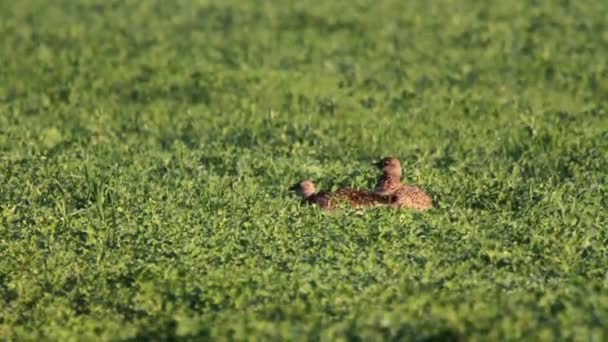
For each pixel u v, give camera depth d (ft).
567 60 191.31
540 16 234.99
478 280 83.41
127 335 77.71
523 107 158.10
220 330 76.18
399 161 114.52
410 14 238.07
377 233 93.30
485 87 172.35
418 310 77.61
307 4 252.62
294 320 77.61
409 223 96.53
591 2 251.80
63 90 170.60
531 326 75.05
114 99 166.40
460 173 115.96
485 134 141.28
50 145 135.23
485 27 222.69
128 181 112.78
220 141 137.90
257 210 101.24
